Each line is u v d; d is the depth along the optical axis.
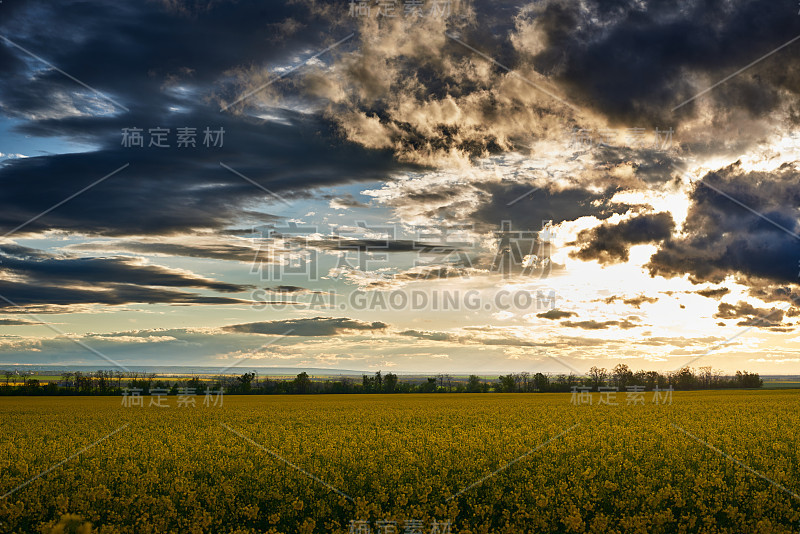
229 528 10.39
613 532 9.59
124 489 11.84
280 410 32.88
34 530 10.46
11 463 13.88
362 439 17.69
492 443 15.77
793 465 13.57
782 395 49.09
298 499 10.75
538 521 9.93
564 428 19.55
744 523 9.82
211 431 20.50
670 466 13.36
